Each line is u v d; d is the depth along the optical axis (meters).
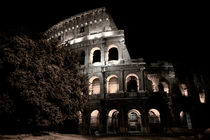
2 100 25.08
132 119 55.38
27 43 29.70
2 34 28.48
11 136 24.20
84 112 48.56
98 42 54.41
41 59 30.58
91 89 52.66
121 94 48.31
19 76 26.48
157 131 47.88
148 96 46.88
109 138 35.09
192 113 48.78
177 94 49.25
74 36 59.41
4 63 26.41
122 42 53.19
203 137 13.57
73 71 40.50
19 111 27.34
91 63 53.91
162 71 50.75
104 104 48.31
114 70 50.88
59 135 31.28
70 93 34.97
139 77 49.75
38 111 28.36
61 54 37.91
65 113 33.75
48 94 30.19
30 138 24.73
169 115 46.41
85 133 46.81
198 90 51.72
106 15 56.97
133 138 35.44
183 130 44.38
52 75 31.16
